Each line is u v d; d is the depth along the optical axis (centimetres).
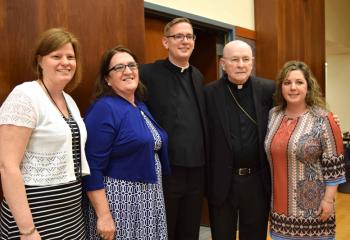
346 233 352
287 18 407
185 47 209
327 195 193
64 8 177
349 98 728
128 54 181
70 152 145
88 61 189
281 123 206
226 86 225
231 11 367
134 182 172
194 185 213
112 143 169
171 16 298
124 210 169
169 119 205
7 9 156
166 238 184
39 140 137
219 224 222
